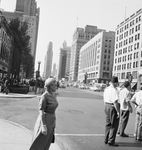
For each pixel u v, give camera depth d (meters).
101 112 13.27
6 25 41.09
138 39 61.38
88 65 126.69
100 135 6.95
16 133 6.18
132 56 63.66
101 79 102.50
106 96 5.90
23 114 10.45
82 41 174.62
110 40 104.62
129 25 68.31
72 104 17.00
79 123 8.95
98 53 107.75
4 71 43.97
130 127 8.79
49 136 3.77
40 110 3.62
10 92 24.55
